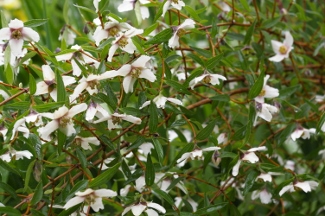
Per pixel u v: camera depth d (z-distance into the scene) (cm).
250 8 82
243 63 77
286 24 83
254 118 71
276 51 81
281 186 70
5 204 74
